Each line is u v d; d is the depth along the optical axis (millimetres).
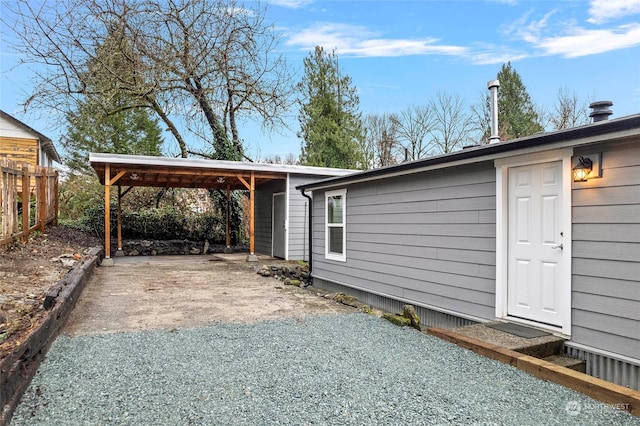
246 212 16281
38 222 9422
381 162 25516
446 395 2855
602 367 3555
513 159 4406
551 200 4078
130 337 4137
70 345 3828
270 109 15570
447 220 5375
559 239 3988
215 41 14227
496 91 5848
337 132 20672
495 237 4656
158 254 13109
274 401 2727
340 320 5035
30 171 8672
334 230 8305
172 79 13930
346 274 7770
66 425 2361
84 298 6051
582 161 3668
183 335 4254
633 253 3324
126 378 3076
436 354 3744
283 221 12148
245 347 3889
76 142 20547
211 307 5652
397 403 2721
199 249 13719
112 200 14539
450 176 5328
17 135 17625
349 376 3191
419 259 5879
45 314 3770
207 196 16109
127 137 21547
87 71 13484
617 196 3439
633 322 3316
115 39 12945
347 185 7734
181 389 2898
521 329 4188
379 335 4383
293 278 9547
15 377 2607
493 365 3453
